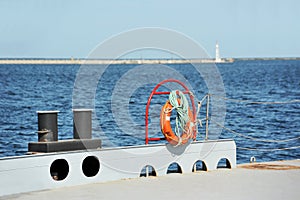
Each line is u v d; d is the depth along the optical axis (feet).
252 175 75.56
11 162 62.08
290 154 146.61
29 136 191.31
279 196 61.87
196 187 67.10
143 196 61.93
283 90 457.68
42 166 64.85
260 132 202.28
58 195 61.93
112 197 61.31
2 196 61.00
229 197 61.52
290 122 229.04
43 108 297.53
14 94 393.50
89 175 73.87
